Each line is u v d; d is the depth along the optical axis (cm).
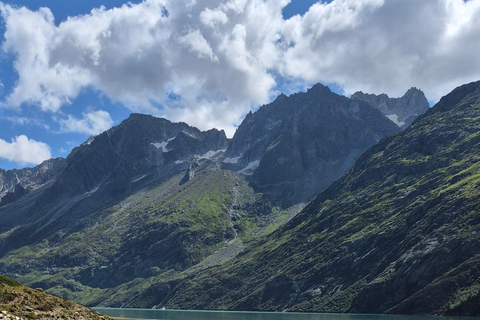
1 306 12112
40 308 13275
